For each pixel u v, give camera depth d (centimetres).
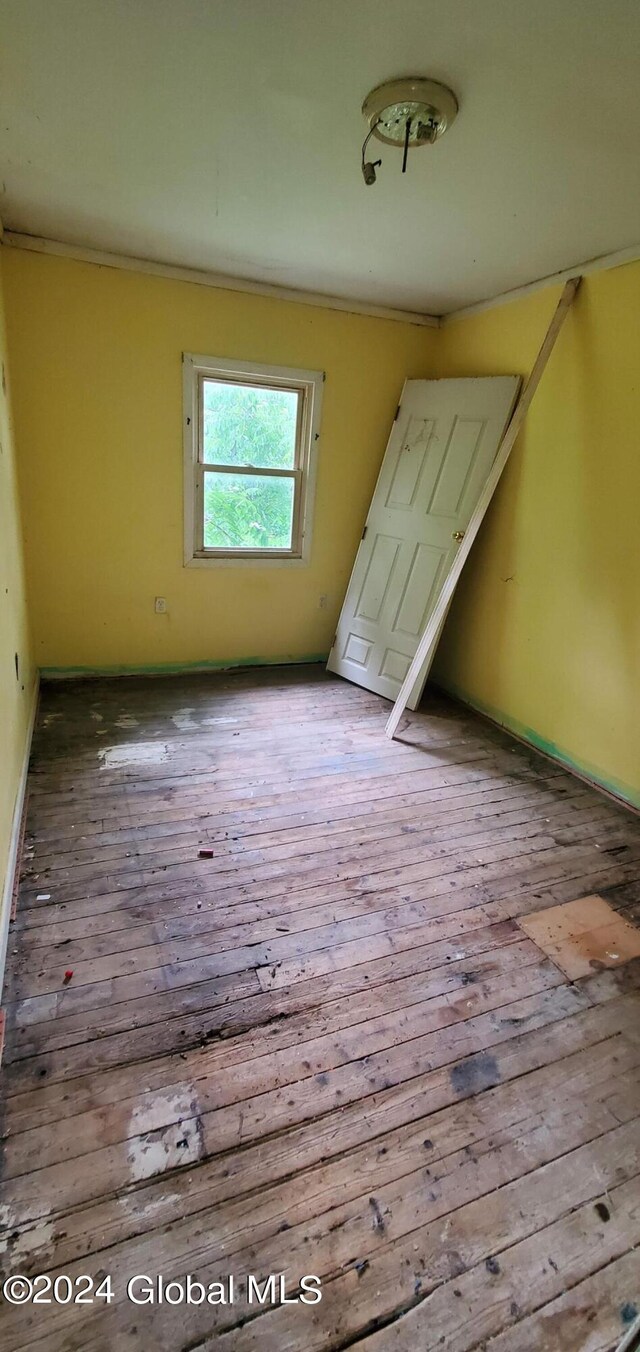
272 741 308
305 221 242
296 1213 114
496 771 292
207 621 384
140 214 245
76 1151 121
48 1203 113
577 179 193
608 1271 109
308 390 357
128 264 297
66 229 267
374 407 374
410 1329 100
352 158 190
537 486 301
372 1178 121
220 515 367
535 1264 109
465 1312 102
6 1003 153
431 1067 144
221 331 326
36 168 208
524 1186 121
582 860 226
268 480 371
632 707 260
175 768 275
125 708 333
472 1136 130
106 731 305
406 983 168
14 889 189
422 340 372
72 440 317
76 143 190
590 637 279
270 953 175
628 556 256
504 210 218
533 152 179
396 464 371
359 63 146
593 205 209
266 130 178
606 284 252
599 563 270
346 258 280
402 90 152
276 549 388
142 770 271
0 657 196
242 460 361
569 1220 116
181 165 202
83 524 335
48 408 308
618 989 170
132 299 305
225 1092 135
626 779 265
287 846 224
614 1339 100
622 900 206
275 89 158
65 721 313
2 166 208
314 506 382
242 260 292
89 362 308
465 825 245
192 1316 100
